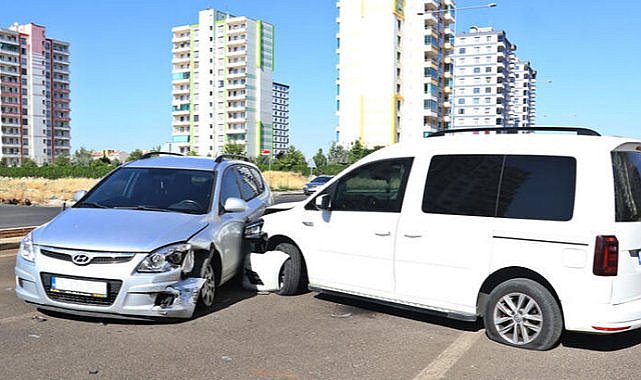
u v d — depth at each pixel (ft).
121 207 21.42
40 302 17.95
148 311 17.57
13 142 460.14
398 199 20.01
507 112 455.63
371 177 21.04
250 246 24.82
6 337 16.72
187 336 17.42
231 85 411.13
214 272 21.65
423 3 282.97
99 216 19.94
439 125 304.91
